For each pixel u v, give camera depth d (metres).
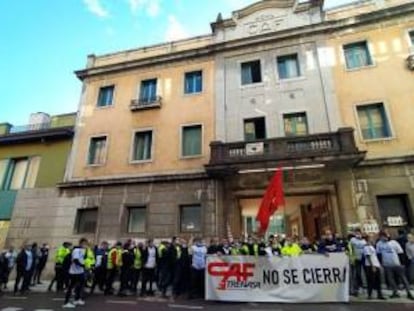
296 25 17.67
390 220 13.16
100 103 19.80
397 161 13.52
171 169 16.48
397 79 14.89
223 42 18.22
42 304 9.03
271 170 14.21
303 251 9.85
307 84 16.14
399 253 9.46
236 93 17.09
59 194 17.72
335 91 15.56
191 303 8.92
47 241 16.78
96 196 17.08
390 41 15.65
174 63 19.09
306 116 15.58
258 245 10.15
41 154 19.22
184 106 17.78
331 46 16.50
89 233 16.48
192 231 15.13
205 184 15.55
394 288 9.15
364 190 13.55
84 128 19.09
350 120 14.87
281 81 16.59
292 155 13.59
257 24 18.50
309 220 18.41
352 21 16.39
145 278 10.92
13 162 19.64
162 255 10.85
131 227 16.27
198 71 18.55
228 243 11.41
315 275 8.73
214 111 17.03
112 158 17.75
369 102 14.90
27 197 18.20
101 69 20.23
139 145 17.94
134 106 18.44
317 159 13.27
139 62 19.61
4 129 20.97
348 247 10.17
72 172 18.06
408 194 13.11
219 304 8.70
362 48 16.19
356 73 15.62
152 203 16.05
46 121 21.48
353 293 9.64
